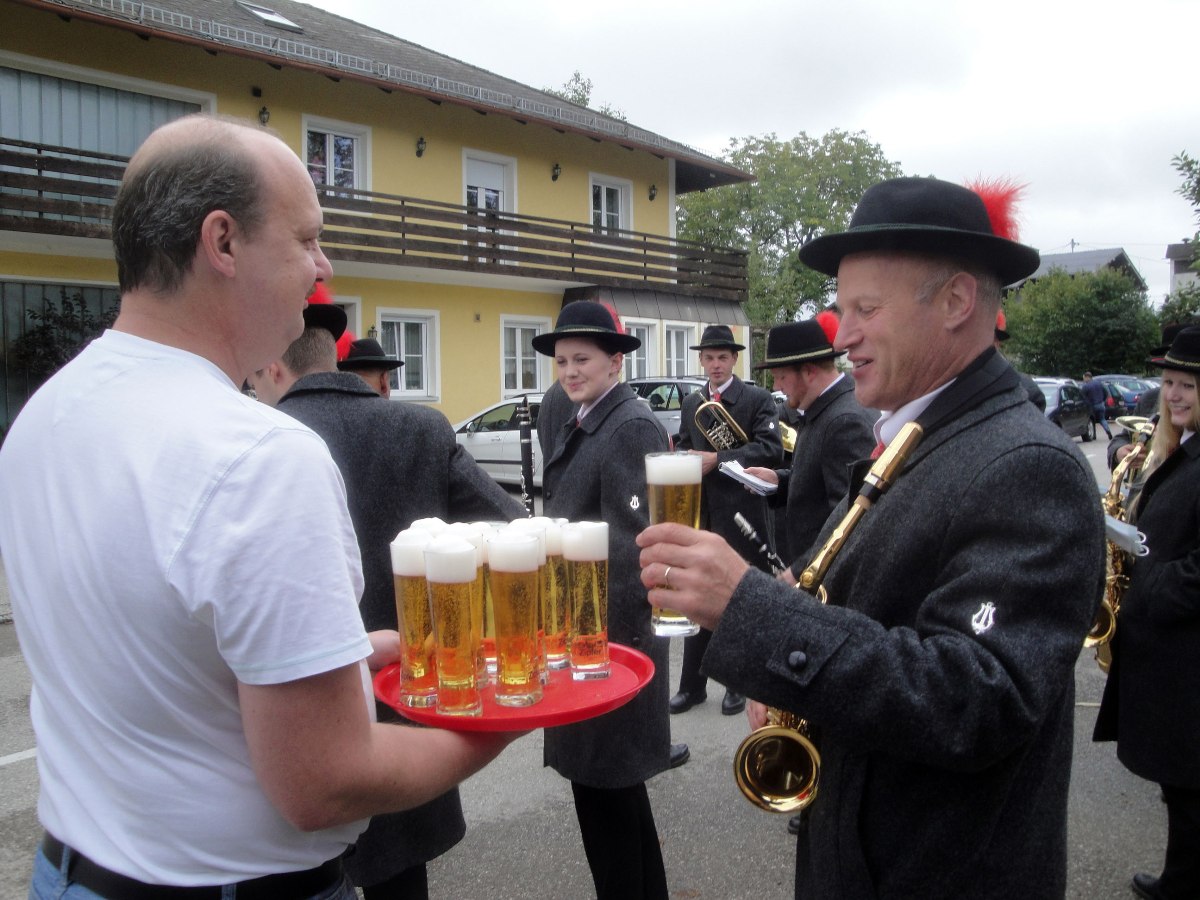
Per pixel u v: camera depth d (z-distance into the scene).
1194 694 2.75
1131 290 35.97
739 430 5.03
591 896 3.11
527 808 3.77
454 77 18.06
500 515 2.45
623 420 2.94
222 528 1.06
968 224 1.43
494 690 1.53
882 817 1.37
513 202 17.02
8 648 6.12
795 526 4.03
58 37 11.53
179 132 1.20
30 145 10.39
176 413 1.12
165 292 1.20
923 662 1.21
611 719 2.61
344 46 16.50
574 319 3.04
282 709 1.07
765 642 1.27
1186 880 2.83
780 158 35.34
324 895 1.25
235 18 15.02
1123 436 6.58
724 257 19.91
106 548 1.09
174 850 1.14
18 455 1.21
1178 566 2.76
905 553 1.36
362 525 2.29
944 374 1.46
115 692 1.13
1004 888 1.33
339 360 3.73
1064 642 1.22
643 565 1.38
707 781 3.98
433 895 3.13
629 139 17.75
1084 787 3.87
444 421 2.46
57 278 11.55
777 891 3.13
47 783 1.22
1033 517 1.25
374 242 14.00
